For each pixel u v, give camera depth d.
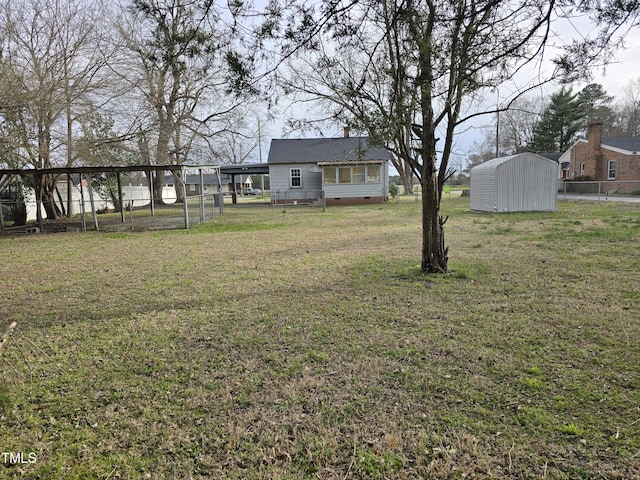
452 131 5.51
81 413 2.59
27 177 16.78
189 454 2.18
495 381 2.83
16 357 3.48
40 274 6.95
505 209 15.15
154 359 3.38
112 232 13.27
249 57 3.32
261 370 3.12
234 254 8.38
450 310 4.36
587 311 4.16
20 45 14.01
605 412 2.40
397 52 3.51
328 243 9.43
